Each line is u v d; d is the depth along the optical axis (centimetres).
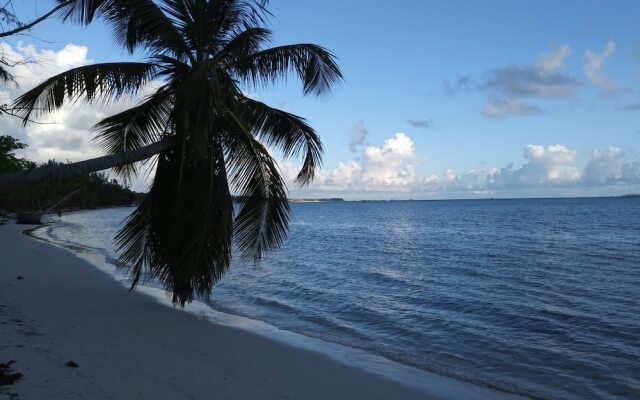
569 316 1139
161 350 711
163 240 881
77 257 2061
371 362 760
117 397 512
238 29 905
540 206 12638
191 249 837
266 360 715
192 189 838
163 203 867
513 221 5875
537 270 1952
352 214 9669
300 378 645
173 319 932
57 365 595
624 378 729
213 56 890
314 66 863
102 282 1388
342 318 1127
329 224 5912
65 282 1347
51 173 595
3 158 4012
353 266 2091
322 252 2698
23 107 725
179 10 846
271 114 926
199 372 625
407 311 1197
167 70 869
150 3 789
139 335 789
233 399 543
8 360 599
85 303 1053
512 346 896
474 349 880
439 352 859
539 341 933
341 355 789
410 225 5438
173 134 845
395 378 686
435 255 2525
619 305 1271
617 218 6191
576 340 939
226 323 966
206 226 840
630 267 2027
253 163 863
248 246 910
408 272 1914
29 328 775
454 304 1286
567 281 1675
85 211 10412
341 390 613
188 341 779
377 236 3900
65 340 720
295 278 1734
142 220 898
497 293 1451
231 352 739
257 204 883
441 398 617
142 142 988
